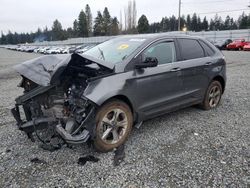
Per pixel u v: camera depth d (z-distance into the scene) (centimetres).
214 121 524
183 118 539
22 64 408
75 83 400
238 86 868
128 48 437
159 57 455
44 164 355
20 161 363
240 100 686
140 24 7269
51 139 393
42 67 380
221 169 343
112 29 6750
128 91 398
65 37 10569
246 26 8369
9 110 606
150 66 407
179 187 306
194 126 495
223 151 393
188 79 507
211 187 306
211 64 562
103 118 376
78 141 347
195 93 534
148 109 439
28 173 334
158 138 439
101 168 346
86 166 351
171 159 369
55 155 379
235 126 498
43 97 394
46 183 313
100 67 387
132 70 407
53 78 346
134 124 449
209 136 450
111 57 431
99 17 8769
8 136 448
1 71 1478
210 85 579
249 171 338
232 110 598
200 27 9575
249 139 438
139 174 332
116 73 390
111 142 394
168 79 462
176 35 508
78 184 312
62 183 313
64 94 394
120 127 406
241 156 378
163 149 400
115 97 391
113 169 343
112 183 313
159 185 309
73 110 372
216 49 602
